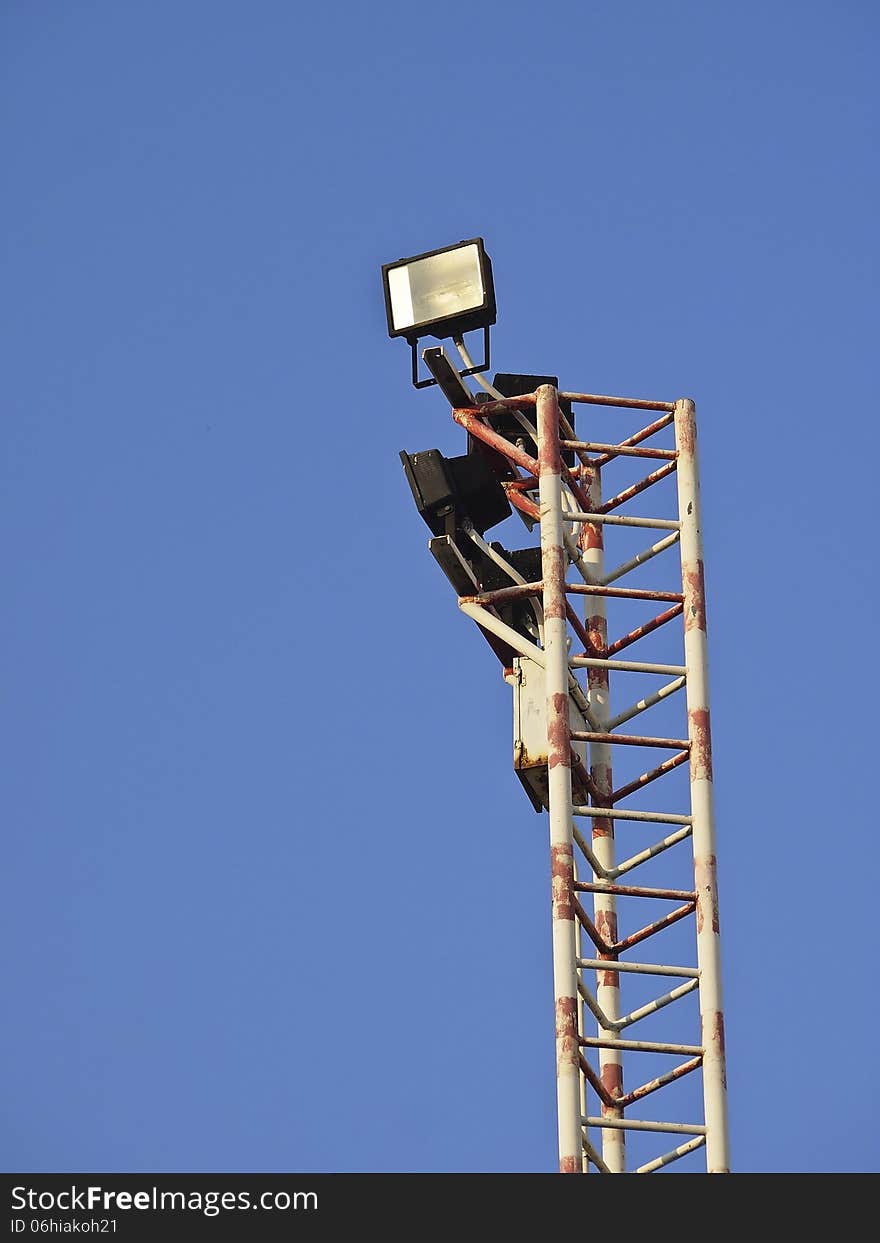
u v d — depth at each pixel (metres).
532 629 78.94
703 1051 69.44
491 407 78.62
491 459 79.38
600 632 77.44
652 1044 69.56
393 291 80.31
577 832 72.25
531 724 76.38
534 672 77.12
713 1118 68.62
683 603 74.94
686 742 73.31
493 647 79.06
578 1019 68.88
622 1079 73.19
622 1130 71.44
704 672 73.94
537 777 76.06
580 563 76.56
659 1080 69.56
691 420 77.31
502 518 79.50
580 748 76.19
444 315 79.50
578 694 75.25
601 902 73.44
